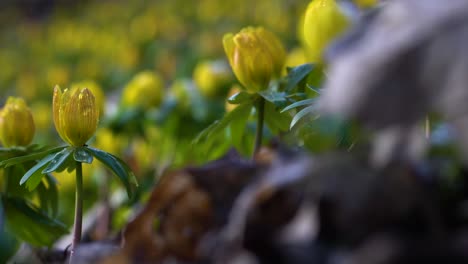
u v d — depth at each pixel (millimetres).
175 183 352
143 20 1857
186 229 346
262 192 313
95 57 1701
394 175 298
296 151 333
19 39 2400
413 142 281
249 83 410
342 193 301
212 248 326
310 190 305
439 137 361
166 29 1746
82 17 2438
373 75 250
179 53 1581
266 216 311
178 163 618
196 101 666
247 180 348
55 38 2104
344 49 270
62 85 1418
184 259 343
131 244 349
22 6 2957
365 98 248
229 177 350
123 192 586
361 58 257
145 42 1711
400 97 245
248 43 408
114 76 1479
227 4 1875
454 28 245
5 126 432
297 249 302
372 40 263
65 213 646
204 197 349
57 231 428
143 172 660
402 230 296
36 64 1860
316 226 301
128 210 560
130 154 667
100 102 572
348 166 302
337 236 299
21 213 425
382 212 297
